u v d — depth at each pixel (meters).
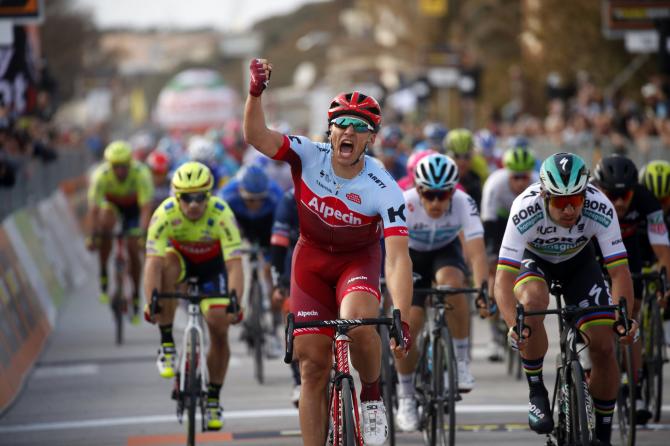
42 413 25.03
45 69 58.00
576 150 50.25
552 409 17.39
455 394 19.86
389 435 20.73
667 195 22.91
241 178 28.41
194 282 22.78
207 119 175.12
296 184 16.34
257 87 15.32
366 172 16.06
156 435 22.53
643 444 20.47
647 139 43.16
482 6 147.12
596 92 59.41
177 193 21.31
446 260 22.50
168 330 22.06
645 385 22.69
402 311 15.31
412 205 22.08
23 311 32.47
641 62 70.81
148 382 28.53
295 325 14.89
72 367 30.84
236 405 25.28
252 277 29.12
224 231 21.98
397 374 22.39
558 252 17.72
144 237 35.31
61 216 53.72
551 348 31.83
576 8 80.19
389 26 176.12
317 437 15.81
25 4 36.81
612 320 17.17
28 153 44.25
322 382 16.08
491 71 130.75
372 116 15.53
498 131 79.56
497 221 27.98
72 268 51.06
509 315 17.11
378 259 16.75
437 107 136.12
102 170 36.34
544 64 87.88
